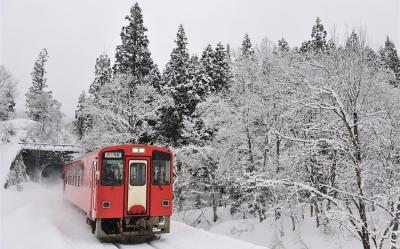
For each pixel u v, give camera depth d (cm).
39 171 5056
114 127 3275
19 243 1095
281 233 2173
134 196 1279
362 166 1503
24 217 1784
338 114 1509
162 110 3472
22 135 5953
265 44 2820
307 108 1861
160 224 1316
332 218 1431
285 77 2269
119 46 3828
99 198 1237
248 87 2775
